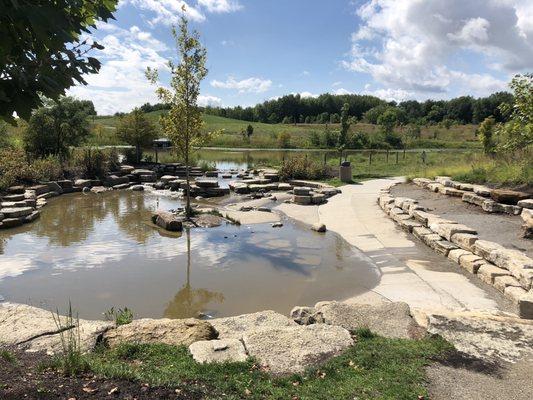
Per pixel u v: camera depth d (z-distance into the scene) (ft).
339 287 25.54
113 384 11.14
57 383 11.04
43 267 29.07
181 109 44.04
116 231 39.19
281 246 34.24
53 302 23.43
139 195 60.03
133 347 14.66
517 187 41.83
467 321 17.42
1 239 36.27
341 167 64.75
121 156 90.02
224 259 31.01
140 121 83.82
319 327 16.66
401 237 35.29
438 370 13.75
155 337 15.79
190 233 38.42
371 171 79.05
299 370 13.62
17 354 14.20
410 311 18.86
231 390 12.08
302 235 37.58
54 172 62.90
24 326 16.61
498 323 17.30
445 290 23.85
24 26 7.20
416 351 14.87
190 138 45.01
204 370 13.17
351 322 17.66
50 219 44.24
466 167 55.11
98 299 23.91
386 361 14.14
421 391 12.35
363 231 37.81
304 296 24.38
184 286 25.90
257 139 173.78
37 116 72.02
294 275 27.71
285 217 44.96
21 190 52.37
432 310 18.89
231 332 17.07
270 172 72.95
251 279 27.07
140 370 12.71
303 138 176.76
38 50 7.71
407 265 28.48
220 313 22.43
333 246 34.14
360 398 11.92
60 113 73.97
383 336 16.48
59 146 74.23
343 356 14.38
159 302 23.63
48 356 14.02
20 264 29.63
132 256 31.68
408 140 172.86
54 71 7.96
